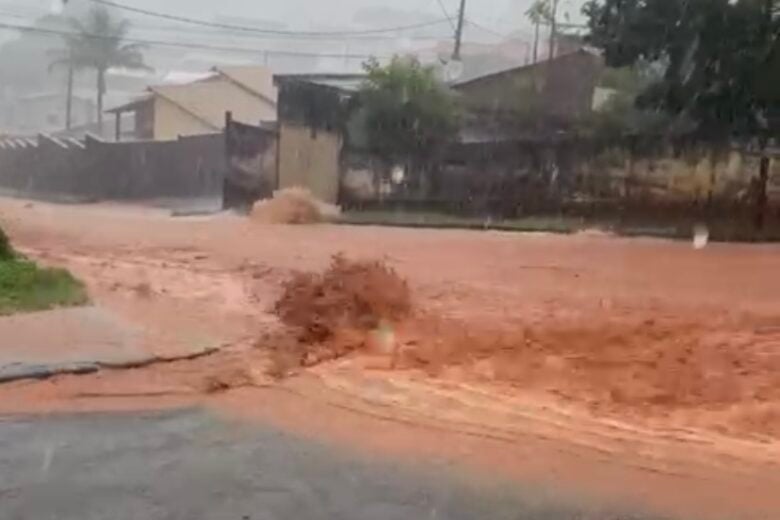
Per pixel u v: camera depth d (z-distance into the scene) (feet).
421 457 20.92
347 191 101.04
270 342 30.78
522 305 39.06
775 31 70.33
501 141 90.33
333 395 25.58
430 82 98.99
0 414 22.94
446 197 94.32
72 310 33.65
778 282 46.60
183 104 159.53
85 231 67.92
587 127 91.50
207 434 22.11
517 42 144.15
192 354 28.86
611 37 76.64
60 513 17.19
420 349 30.71
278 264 49.88
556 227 80.59
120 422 22.75
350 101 101.04
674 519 17.81
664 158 79.36
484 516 17.70
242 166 121.60
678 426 23.26
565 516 17.83
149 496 18.15
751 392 26.11
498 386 26.63
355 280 37.63
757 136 74.23
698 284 45.98
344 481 19.31
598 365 29.09
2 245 39.42
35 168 170.81
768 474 20.22
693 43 72.59
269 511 17.61
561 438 22.34
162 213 116.16
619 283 45.83
